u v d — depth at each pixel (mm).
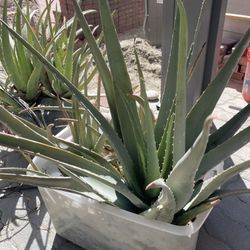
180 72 633
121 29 3479
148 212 866
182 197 777
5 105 1646
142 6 3561
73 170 846
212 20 1378
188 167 670
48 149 856
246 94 2037
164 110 951
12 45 1727
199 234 1210
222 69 847
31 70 1692
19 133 851
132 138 910
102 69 847
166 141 884
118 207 910
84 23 787
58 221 1123
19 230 1246
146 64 2680
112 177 907
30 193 1408
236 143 828
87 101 846
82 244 1147
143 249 977
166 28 1556
